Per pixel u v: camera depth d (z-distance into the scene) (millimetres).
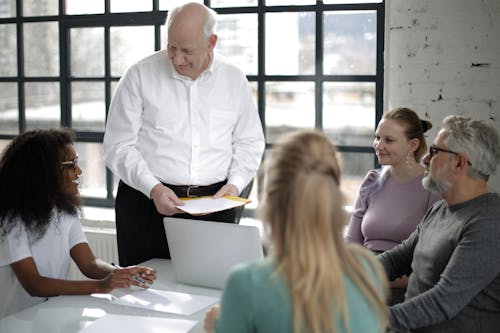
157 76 3096
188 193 3109
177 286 2588
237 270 1359
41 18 4887
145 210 3104
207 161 3131
